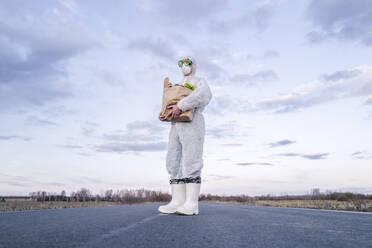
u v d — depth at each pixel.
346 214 4.57
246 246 1.64
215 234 2.09
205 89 4.77
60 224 2.59
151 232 2.14
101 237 1.88
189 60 5.21
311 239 1.92
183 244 1.67
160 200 21.52
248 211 5.44
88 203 9.37
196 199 4.53
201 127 4.86
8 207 6.00
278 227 2.59
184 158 4.69
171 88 4.85
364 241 1.86
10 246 1.56
